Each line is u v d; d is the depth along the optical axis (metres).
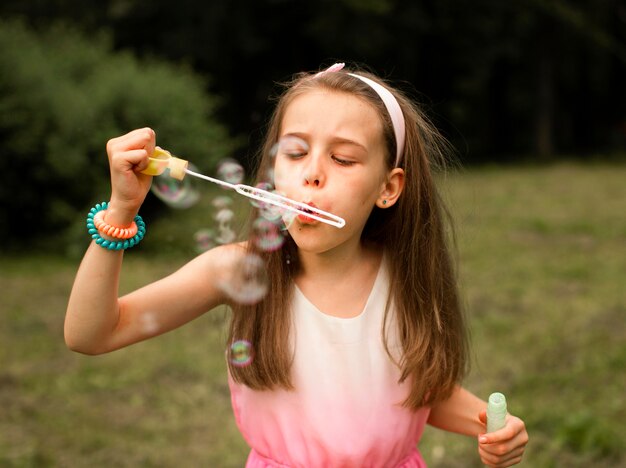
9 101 7.58
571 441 3.41
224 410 3.87
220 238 1.70
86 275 1.34
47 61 8.55
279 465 1.57
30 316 5.42
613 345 4.68
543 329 5.00
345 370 1.52
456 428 1.74
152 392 4.06
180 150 8.17
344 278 1.56
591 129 23.69
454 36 20.47
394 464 1.60
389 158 1.51
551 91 21.77
